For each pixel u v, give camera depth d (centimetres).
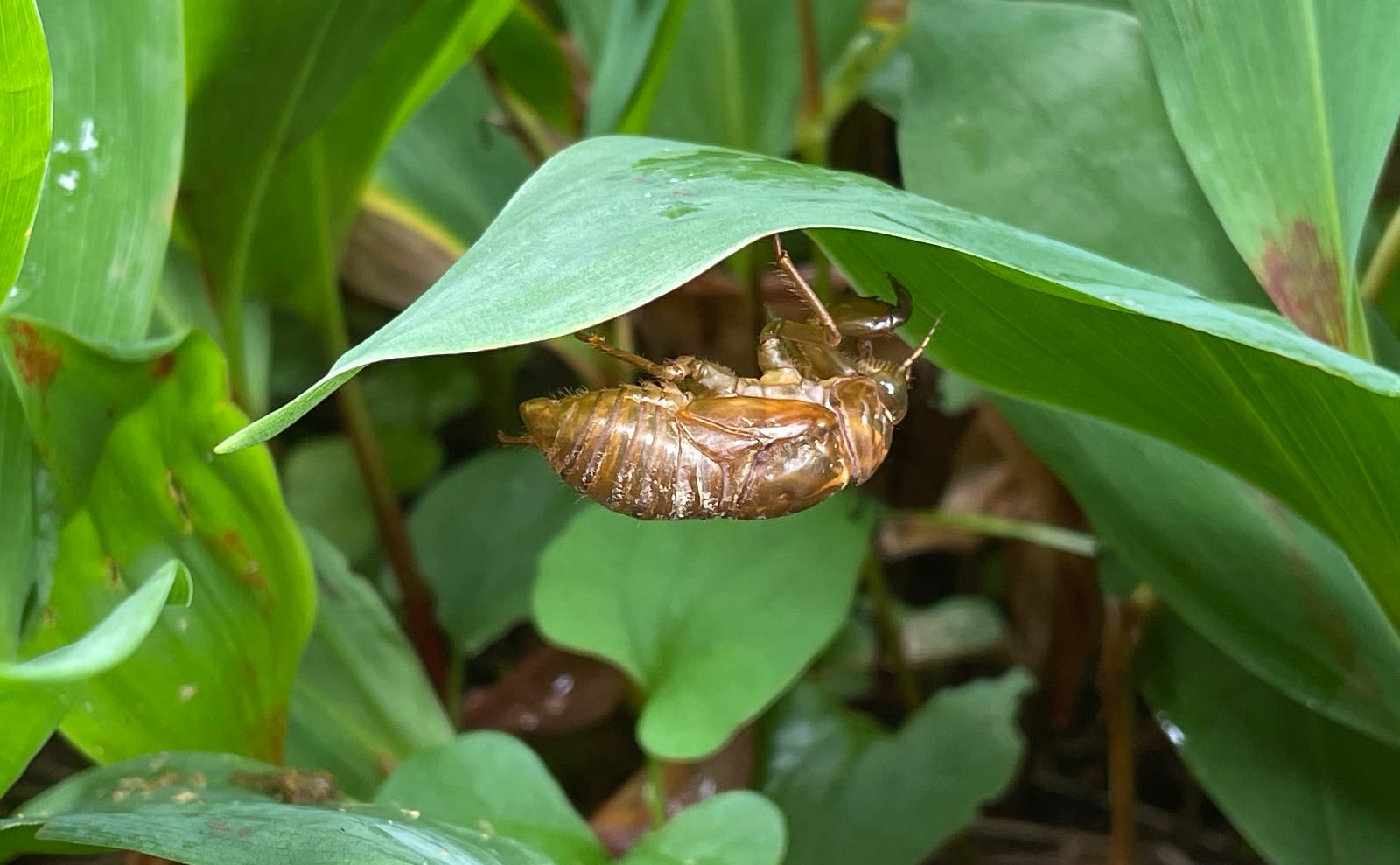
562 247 12
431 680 22
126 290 16
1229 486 17
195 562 16
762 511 16
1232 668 18
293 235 19
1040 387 15
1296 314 16
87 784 15
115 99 16
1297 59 16
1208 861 22
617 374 22
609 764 23
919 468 24
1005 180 17
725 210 13
